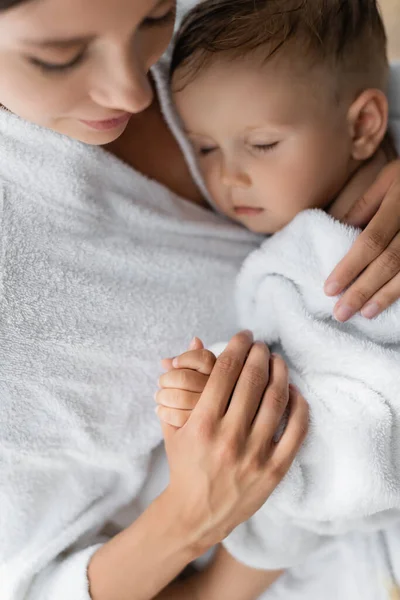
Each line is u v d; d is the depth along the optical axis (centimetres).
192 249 74
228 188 72
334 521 68
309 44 68
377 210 69
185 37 70
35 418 68
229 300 74
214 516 63
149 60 56
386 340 68
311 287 69
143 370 71
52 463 68
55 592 67
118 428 70
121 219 70
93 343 68
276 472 62
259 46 67
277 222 73
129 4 51
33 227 67
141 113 72
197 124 70
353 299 65
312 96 68
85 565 67
